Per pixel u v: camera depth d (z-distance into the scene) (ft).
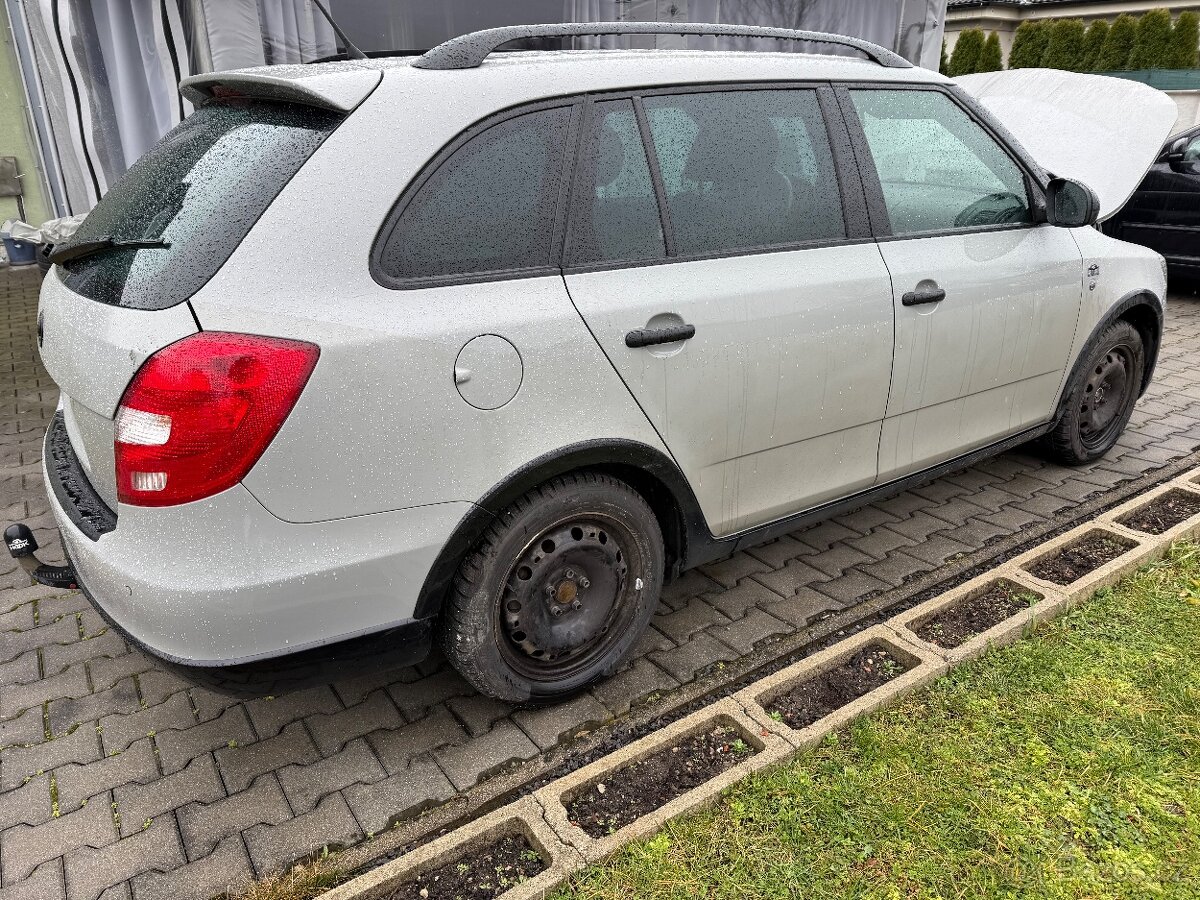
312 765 7.77
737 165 8.44
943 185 10.23
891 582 10.66
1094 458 13.88
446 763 7.79
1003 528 11.97
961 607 9.80
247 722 8.32
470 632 7.44
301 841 6.95
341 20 17.34
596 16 19.67
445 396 6.64
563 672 8.34
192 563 6.11
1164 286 13.34
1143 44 53.62
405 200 6.63
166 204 6.84
